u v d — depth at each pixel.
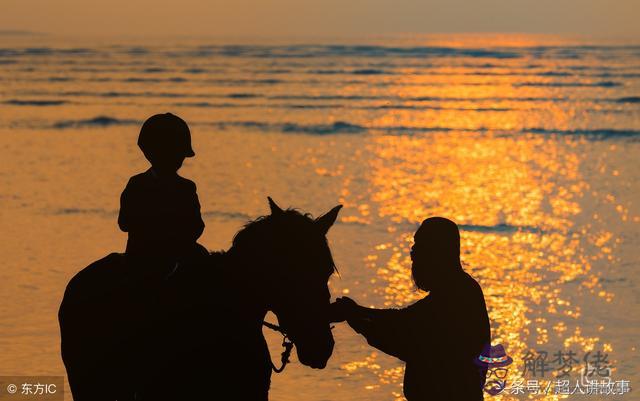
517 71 85.00
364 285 12.85
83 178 23.38
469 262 14.55
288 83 68.38
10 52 125.44
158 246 5.12
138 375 5.07
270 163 26.94
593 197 21.19
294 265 4.84
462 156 29.48
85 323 5.33
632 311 11.45
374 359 9.50
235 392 4.89
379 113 46.06
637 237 16.53
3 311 11.17
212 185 22.56
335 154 29.53
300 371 9.11
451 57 116.56
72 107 47.28
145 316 5.06
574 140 33.66
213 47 156.88
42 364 9.15
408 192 22.08
